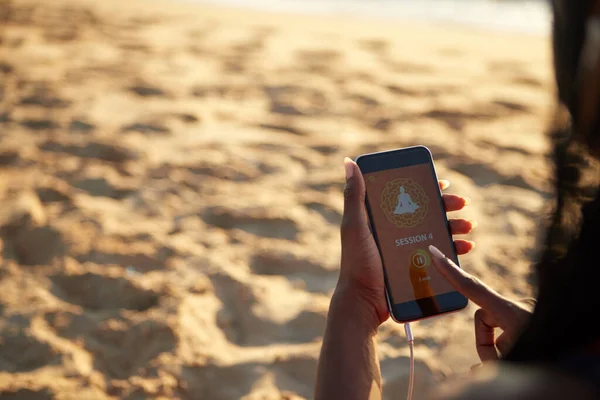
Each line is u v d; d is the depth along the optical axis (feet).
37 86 16.67
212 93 17.10
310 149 14.07
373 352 4.00
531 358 2.10
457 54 22.89
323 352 3.98
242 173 12.80
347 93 17.38
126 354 8.07
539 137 14.98
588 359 1.97
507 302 3.54
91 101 15.99
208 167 12.93
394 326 8.56
